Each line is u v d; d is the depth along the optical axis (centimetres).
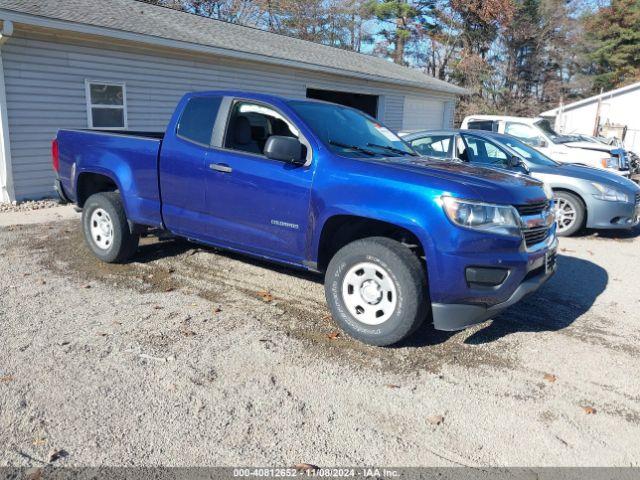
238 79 1417
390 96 2048
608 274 629
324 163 427
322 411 325
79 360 377
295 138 439
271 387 350
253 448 290
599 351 417
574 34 4309
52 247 665
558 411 333
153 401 330
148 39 1116
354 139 480
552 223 452
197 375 362
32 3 1014
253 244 477
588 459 288
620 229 886
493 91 4109
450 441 301
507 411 331
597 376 378
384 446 295
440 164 457
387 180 395
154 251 644
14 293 503
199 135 505
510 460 286
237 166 469
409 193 385
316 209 424
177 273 570
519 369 385
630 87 3189
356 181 406
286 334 429
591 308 511
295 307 485
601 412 333
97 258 611
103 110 1126
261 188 455
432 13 3975
